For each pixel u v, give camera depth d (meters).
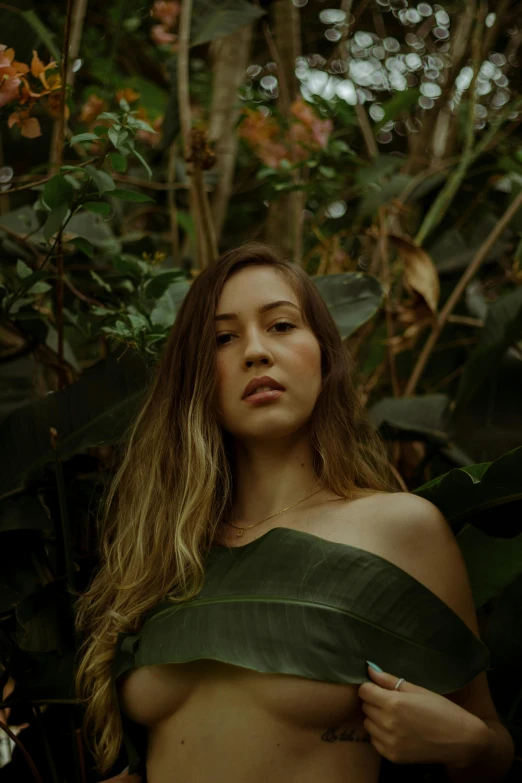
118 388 1.85
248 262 1.64
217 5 2.40
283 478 1.57
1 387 2.42
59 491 1.75
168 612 1.43
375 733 1.24
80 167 1.70
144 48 3.87
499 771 1.32
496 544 1.62
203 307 1.61
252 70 4.06
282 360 1.51
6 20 2.38
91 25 3.50
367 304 2.04
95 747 1.58
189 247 3.00
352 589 1.32
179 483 1.61
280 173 2.55
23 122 1.89
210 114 3.04
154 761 1.41
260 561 1.40
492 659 1.73
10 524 1.77
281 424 1.50
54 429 1.74
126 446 1.81
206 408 1.58
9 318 1.98
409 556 1.38
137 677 1.42
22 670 1.69
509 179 2.68
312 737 1.30
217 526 1.59
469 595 1.41
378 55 3.85
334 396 1.64
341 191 2.85
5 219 2.35
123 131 1.69
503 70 3.33
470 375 2.20
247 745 1.30
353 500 1.49
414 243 2.40
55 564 2.01
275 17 2.85
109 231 2.51
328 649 1.28
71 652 1.69
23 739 1.90
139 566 1.58
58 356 2.13
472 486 1.49
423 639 1.29
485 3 2.69
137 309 2.03
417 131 3.58
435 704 1.23
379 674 1.25
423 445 2.38
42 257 2.28
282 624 1.31
